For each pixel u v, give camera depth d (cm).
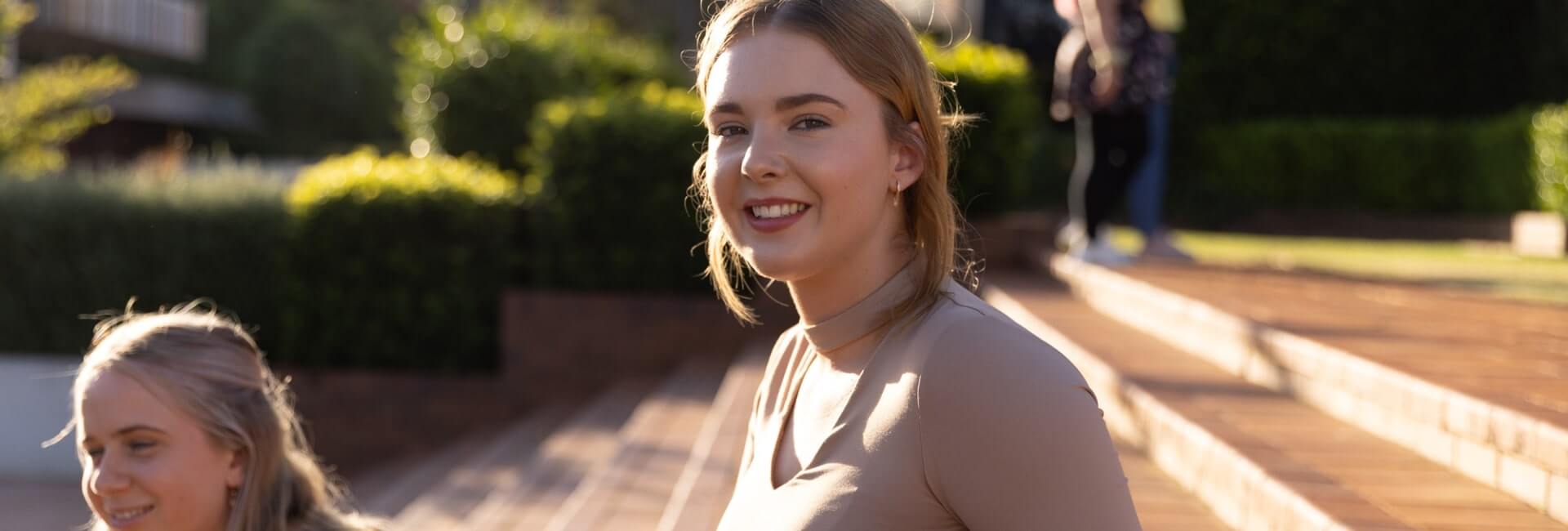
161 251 827
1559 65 1342
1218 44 1487
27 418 809
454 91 973
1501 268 828
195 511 236
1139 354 516
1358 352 397
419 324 815
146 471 231
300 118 3447
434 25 1012
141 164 1019
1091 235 719
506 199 827
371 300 813
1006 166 866
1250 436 356
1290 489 295
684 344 805
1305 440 355
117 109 2948
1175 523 331
